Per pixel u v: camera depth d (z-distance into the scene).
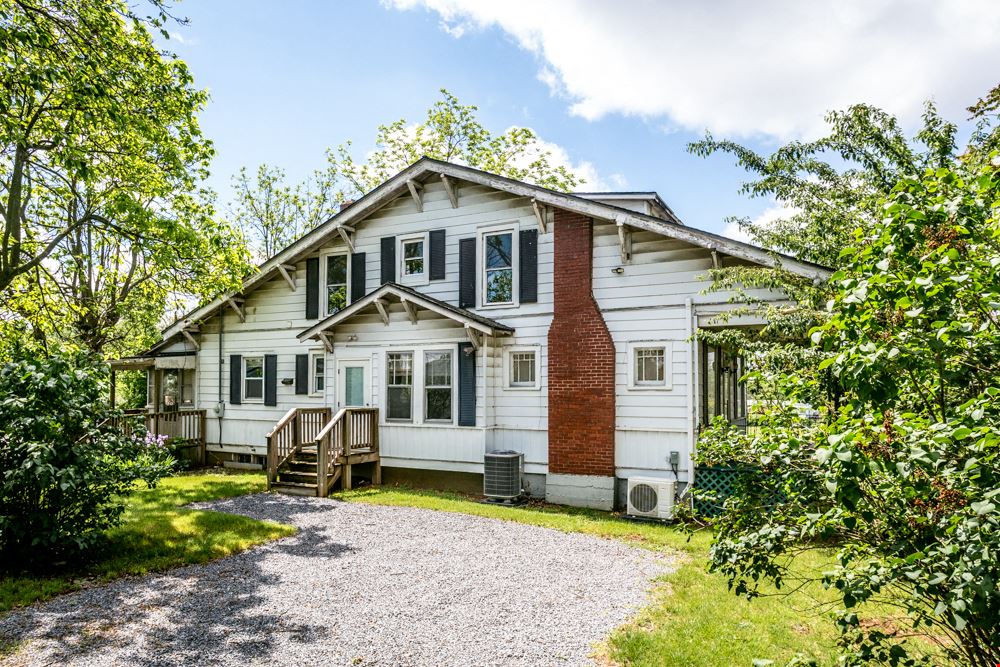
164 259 12.27
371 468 14.07
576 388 12.05
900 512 2.86
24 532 6.70
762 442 3.50
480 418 12.64
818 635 5.32
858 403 2.78
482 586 6.78
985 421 2.49
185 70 12.28
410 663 4.88
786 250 10.14
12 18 10.03
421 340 13.48
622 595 6.47
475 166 29.61
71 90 10.36
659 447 11.35
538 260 12.73
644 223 11.20
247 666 4.82
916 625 3.02
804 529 3.12
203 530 8.99
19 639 5.30
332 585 6.80
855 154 9.09
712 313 11.02
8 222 11.70
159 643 5.25
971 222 2.82
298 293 15.97
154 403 17.77
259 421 16.30
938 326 2.62
